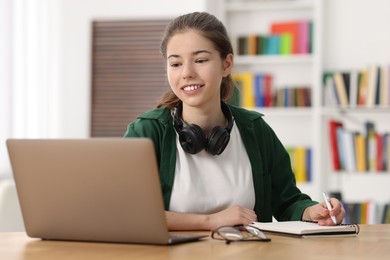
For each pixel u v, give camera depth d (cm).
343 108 598
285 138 636
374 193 609
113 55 695
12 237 216
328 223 225
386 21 614
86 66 698
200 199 239
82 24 698
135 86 692
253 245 193
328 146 617
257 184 253
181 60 237
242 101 622
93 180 193
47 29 677
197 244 195
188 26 237
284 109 616
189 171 242
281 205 271
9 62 626
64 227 201
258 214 253
